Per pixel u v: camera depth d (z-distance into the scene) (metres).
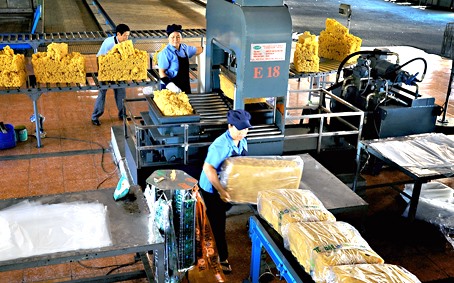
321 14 23.48
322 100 7.12
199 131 5.89
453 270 5.04
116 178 6.60
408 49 15.66
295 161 4.93
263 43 5.53
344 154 6.57
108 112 8.93
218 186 4.67
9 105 9.09
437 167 5.10
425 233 5.64
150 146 5.62
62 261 3.33
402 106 6.74
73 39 9.59
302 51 7.66
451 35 7.96
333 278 3.09
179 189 3.78
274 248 3.76
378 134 6.70
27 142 7.58
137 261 4.96
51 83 7.22
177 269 4.09
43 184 6.35
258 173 4.75
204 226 4.39
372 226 5.75
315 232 3.52
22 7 12.61
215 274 4.57
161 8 19.55
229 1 5.98
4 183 6.33
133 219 3.79
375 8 26.97
